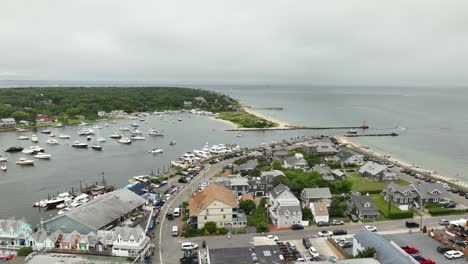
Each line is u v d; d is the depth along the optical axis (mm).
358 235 77312
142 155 192875
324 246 82750
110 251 76875
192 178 139500
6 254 79938
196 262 74125
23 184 143875
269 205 107625
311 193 108688
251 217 99625
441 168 172375
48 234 80938
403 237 84562
